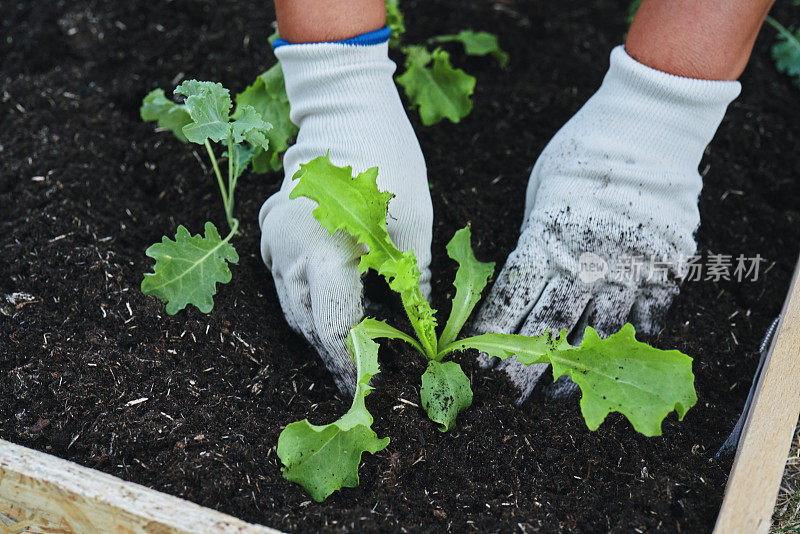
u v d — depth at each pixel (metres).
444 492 0.83
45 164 1.00
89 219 0.97
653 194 0.89
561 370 0.82
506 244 0.97
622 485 0.83
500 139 1.06
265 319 0.92
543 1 1.20
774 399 0.82
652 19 0.87
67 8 1.15
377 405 0.86
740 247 1.00
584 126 0.91
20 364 0.87
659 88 0.87
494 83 1.12
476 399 0.87
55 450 0.83
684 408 0.80
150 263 0.95
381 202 0.84
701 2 0.85
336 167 0.83
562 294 0.89
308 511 0.80
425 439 0.84
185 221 1.00
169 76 1.10
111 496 0.77
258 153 0.96
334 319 0.85
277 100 0.97
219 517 0.76
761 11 0.85
